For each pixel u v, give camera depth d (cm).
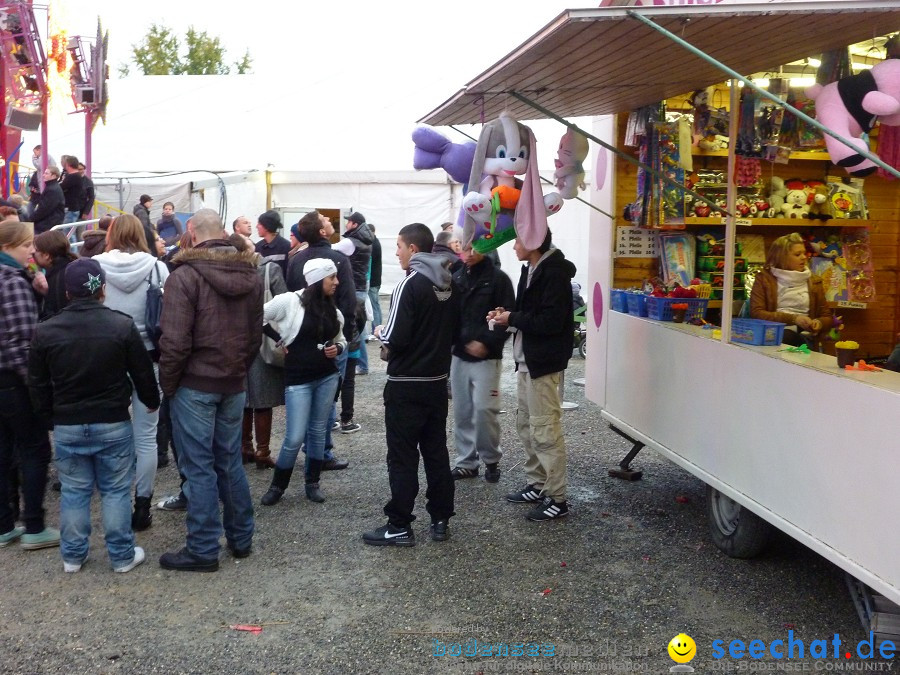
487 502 514
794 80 427
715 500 434
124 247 454
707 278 538
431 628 351
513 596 381
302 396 490
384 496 522
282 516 486
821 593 383
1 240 423
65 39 1058
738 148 413
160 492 524
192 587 390
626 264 546
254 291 407
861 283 530
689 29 305
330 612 365
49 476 551
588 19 290
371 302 1016
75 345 379
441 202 1540
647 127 483
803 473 335
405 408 432
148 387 403
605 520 482
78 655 328
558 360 468
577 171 473
